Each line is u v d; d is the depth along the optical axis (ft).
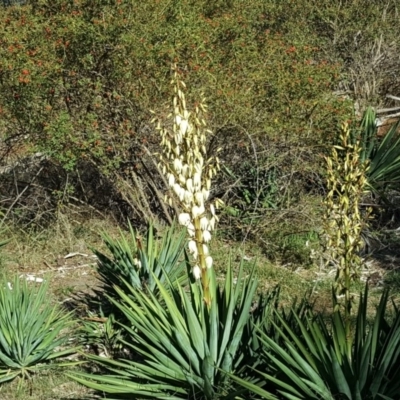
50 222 35.94
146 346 17.35
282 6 59.11
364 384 14.94
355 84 57.16
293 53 38.42
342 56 59.00
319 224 33.81
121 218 37.47
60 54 33.50
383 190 38.86
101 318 23.27
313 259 32.22
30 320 21.76
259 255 33.32
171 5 34.58
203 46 33.94
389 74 59.16
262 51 38.50
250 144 35.47
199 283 18.07
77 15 33.40
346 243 15.72
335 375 14.67
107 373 21.58
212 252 32.89
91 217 37.14
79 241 34.45
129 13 33.58
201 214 16.69
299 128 35.24
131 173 35.68
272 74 36.01
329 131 36.11
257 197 33.94
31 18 34.04
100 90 33.12
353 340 16.87
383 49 59.72
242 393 16.21
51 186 37.45
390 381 15.24
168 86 32.94
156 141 33.99
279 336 16.99
